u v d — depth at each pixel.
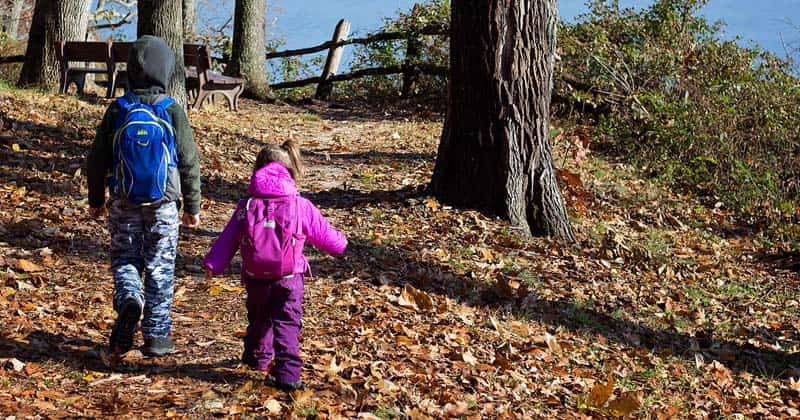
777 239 11.17
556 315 6.95
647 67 15.52
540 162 9.10
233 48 19.11
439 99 18.61
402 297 6.43
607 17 17.06
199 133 12.34
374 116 17.23
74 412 4.04
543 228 9.09
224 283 6.54
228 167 10.78
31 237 7.02
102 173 4.67
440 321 6.22
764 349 7.30
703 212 11.95
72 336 5.09
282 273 4.39
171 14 13.52
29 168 9.12
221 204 9.08
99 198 4.72
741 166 12.48
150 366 4.73
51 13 15.21
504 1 8.85
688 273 9.06
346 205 9.31
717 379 6.39
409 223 8.70
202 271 6.81
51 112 11.98
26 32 35.84
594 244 9.28
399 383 4.88
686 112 13.76
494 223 8.90
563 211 9.20
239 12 18.97
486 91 8.98
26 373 4.42
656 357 6.62
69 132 10.94
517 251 8.40
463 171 9.17
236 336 5.38
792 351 7.26
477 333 6.11
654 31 16.67
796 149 13.42
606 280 8.16
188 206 4.75
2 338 4.84
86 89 16.28
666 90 15.28
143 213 4.67
